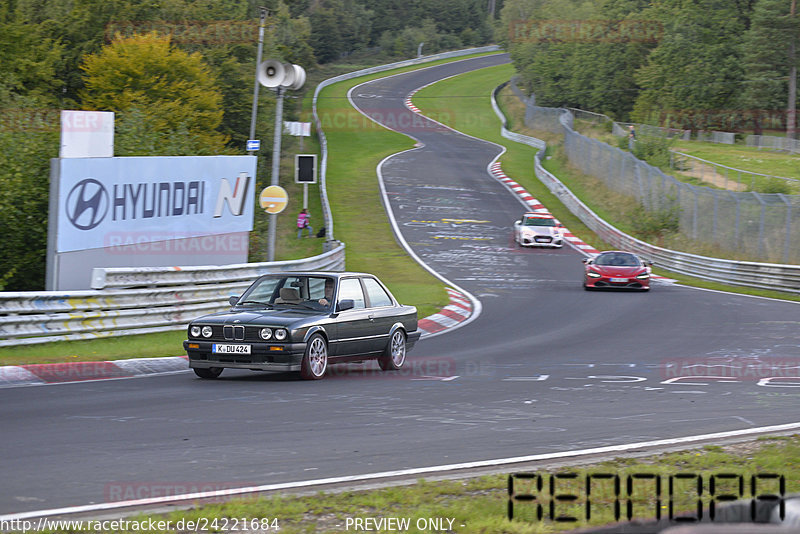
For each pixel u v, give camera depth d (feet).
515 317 194.39
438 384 105.40
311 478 58.23
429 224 398.21
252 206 201.05
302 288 114.11
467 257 328.90
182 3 474.49
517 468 61.72
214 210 186.70
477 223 407.44
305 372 105.40
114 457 63.05
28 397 90.27
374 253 332.39
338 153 599.57
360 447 68.44
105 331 136.26
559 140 649.20
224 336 104.27
